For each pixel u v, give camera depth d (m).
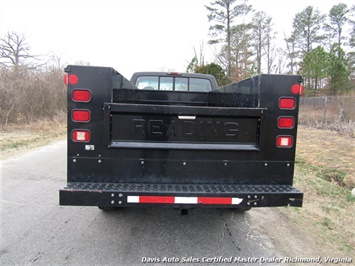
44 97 15.30
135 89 4.43
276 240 3.13
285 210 4.06
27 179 5.35
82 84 2.51
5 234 3.11
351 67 37.19
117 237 3.12
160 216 3.76
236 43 36.94
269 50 36.41
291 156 2.73
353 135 11.88
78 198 2.41
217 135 2.68
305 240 3.14
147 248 2.90
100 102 2.54
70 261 2.61
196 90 5.63
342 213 3.97
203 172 2.68
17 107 13.24
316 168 6.60
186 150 2.64
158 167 2.64
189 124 2.64
